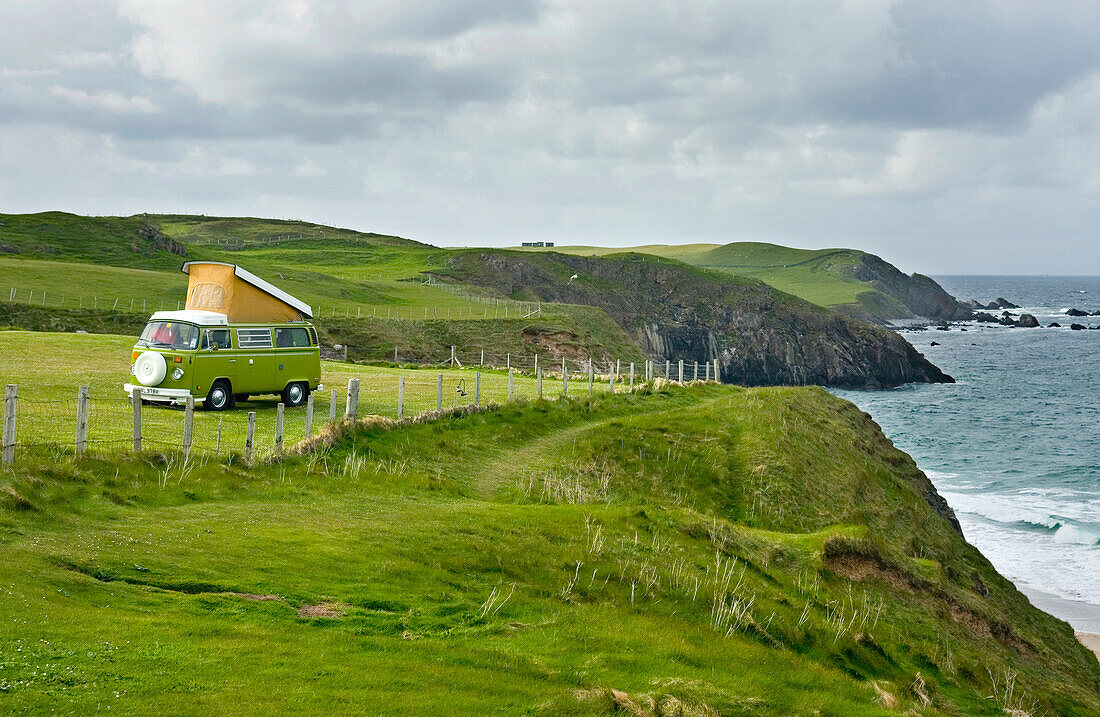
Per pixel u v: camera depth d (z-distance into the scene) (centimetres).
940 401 11006
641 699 938
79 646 789
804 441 3116
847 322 15712
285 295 2867
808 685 1173
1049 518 4922
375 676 852
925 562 2272
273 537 1268
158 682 750
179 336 2450
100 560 1033
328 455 1911
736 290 17138
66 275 7962
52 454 1462
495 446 2489
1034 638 2477
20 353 3444
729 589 1495
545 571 1359
